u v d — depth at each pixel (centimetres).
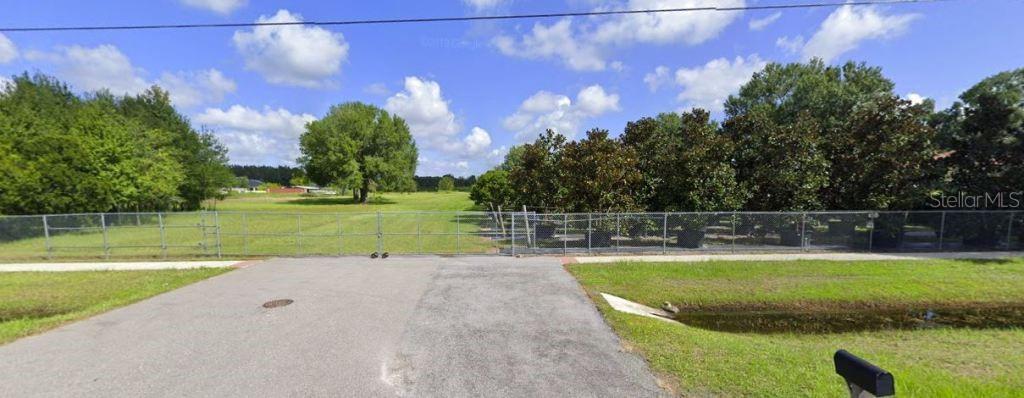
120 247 1277
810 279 956
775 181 1394
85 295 812
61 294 820
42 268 1080
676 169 1434
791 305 817
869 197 1384
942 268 1049
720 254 1264
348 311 668
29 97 2686
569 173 1470
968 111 1361
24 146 1798
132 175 2294
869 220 1307
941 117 1463
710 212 1290
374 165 5184
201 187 3741
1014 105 1252
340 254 1262
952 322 745
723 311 797
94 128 2234
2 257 1238
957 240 1338
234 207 4378
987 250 1297
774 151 1422
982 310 799
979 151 1323
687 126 1508
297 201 5794
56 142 1902
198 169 3641
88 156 2031
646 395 379
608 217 1326
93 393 388
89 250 1335
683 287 895
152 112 3653
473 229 2181
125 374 429
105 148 2153
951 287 891
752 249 1320
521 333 564
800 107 2398
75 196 1889
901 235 1331
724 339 571
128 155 2320
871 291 868
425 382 410
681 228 1355
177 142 3603
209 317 633
